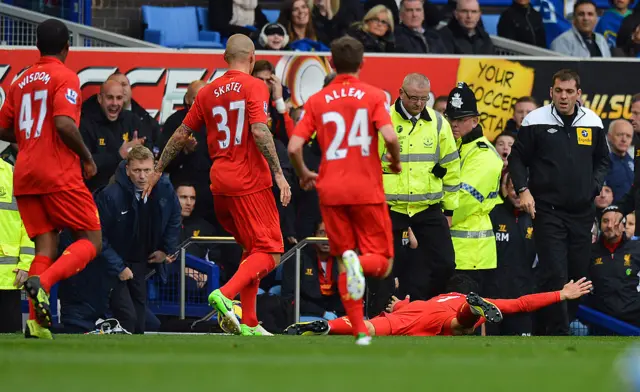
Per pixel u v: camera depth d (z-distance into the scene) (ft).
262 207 97.19
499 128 146.82
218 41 180.45
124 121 135.23
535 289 131.54
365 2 178.29
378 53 145.59
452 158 116.78
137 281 120.16
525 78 146.92
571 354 62.75
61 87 83.82
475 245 125.80
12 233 112.27
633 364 33.22
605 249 134.92
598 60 147.64
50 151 84.38
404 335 108.27
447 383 41.52
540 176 120.57
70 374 46.06
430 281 117.39
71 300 117.91
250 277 96.53
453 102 126.21
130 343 76.07
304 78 144.36
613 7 193.57
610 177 146.41
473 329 109.81
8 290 113.19
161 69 143.84
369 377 44.39
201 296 126.62
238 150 96.63
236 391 38.55
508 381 42.27
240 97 96.07
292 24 164.55
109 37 153.07
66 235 119.75
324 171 77.71
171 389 39.24
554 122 120.37
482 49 167.22
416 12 163.43
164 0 196.03
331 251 78.64
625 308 133.08
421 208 115.65
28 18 153.69
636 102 147.54
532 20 180.24
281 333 115.55
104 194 116.57
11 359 56.29
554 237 120.06
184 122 99.14
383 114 77.10
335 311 128.77
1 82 142.00
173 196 120.37
